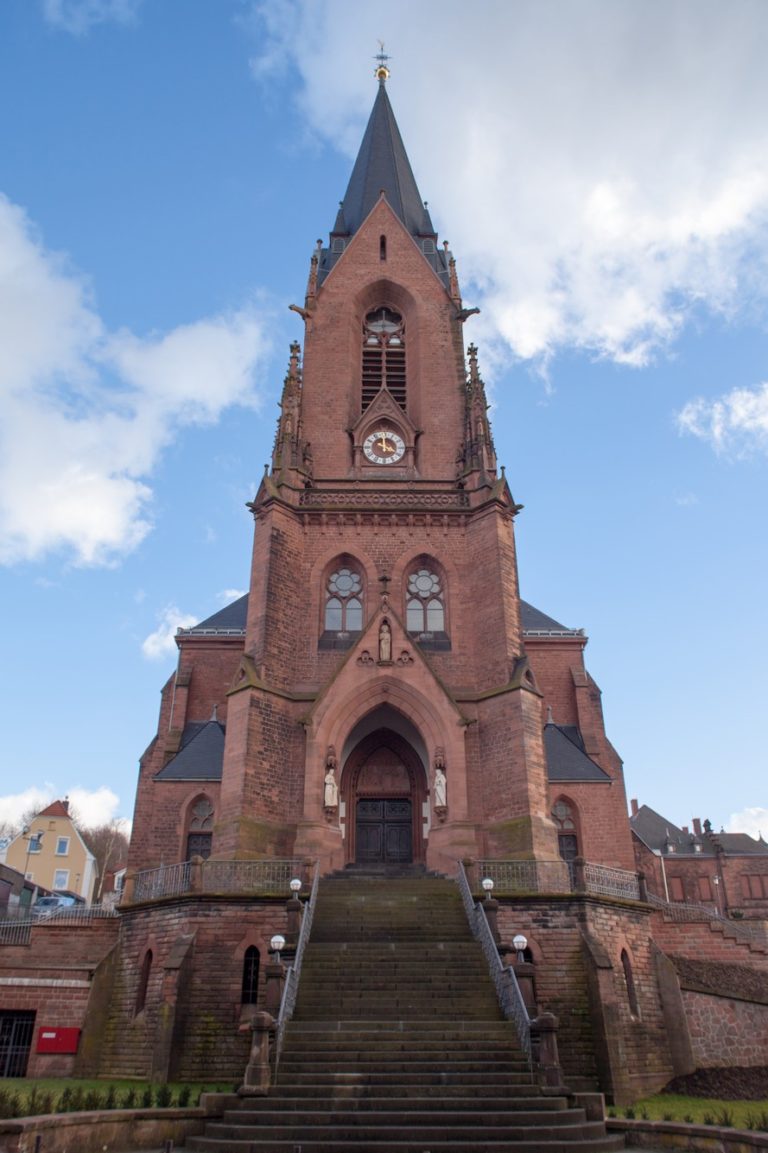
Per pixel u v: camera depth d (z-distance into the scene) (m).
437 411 47.38
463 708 38.47
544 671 53.69
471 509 42.59
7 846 105.75
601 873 32.31
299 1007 23.89
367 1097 19.36
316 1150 17.14
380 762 40.28
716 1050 30.75
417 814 39.19
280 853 35.19
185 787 44.03
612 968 28.53
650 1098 27.66
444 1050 21.45
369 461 46.06
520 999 22.03
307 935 27.55
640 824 88.44
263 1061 19.91
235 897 29.75
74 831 107.38
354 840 38.69
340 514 42.62
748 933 37.16
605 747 51.47
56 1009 30.62
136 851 47.59
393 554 42.19
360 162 61.44
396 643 38.38
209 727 47.75
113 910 37.75
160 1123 18.48
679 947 35.44
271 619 39.25
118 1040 29.75
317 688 39.12
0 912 59.28
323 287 50.81
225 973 28.73
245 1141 17.52
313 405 47.44
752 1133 16.58
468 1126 18.19
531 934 29.59
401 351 50.72
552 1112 18.70
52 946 34.84
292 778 36.91
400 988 25.08
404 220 55.62
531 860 32.41
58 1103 18.12
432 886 32.25
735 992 31.42
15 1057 30.28
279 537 41.22
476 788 36.81
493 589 40.44
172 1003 27.50
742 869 77.19
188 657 52.09
